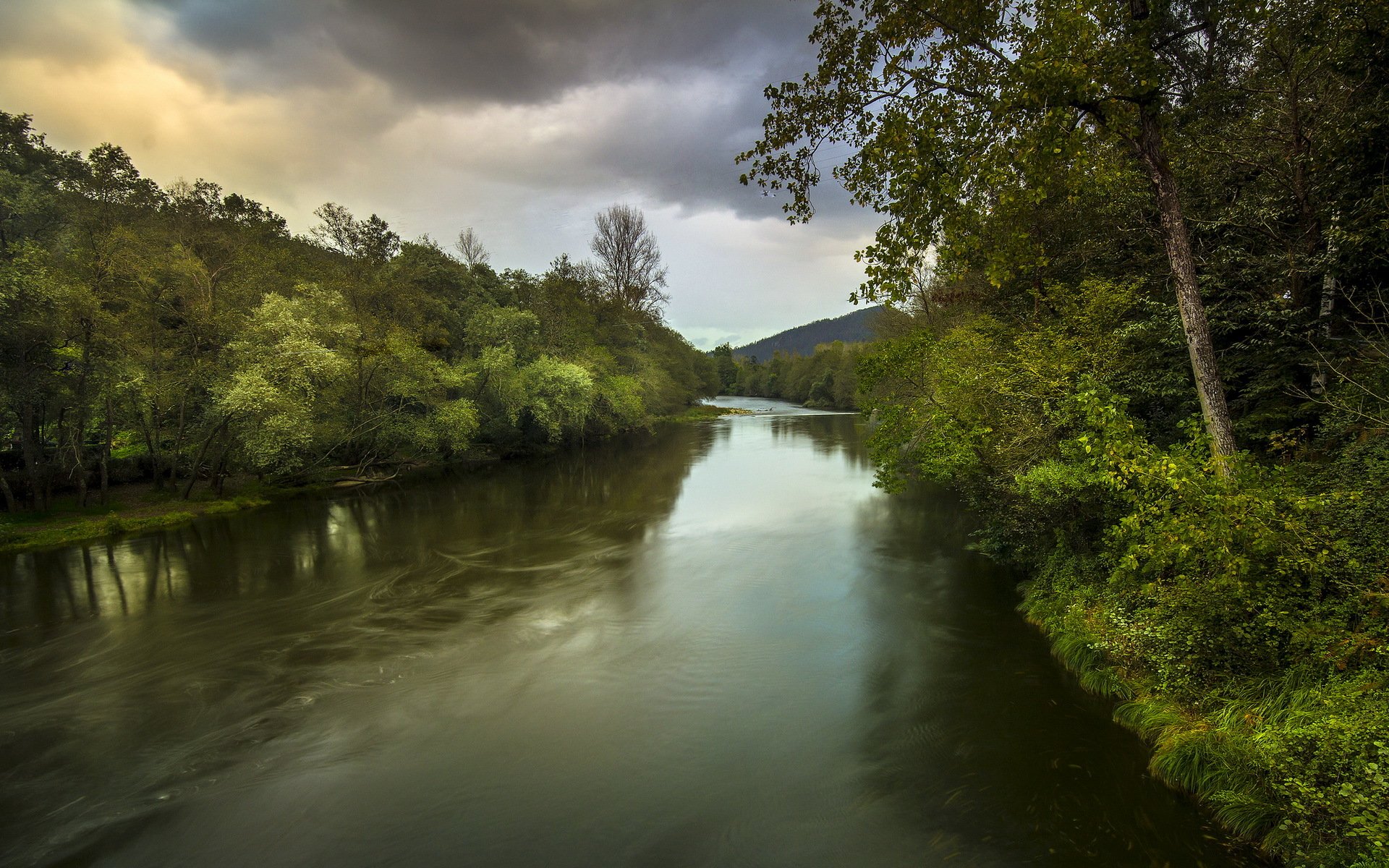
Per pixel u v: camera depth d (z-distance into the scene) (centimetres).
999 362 1234
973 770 708
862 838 612
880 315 3897
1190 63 1221
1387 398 719
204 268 2230
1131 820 608
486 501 2397
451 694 922
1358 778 473
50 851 618
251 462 2234
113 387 1938
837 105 831
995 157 752
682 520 2038
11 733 834
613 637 1123
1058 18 679
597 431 4662
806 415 7106
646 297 6322
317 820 658
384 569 1538
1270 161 1042
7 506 1997
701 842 615
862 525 1886
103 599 1338
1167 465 643
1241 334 1103
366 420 2852
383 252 4478
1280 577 662
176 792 708
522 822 650
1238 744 612
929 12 768
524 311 4506
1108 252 1357
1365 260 929
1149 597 836
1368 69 920
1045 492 1055
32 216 1961
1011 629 1075
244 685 959
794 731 808
